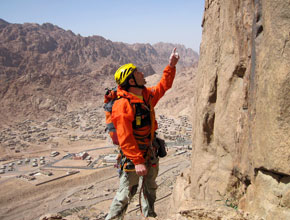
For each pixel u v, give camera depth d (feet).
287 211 12.92
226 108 24.70
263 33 14.60
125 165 11.22
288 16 11.90
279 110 12.30
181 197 39.37
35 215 253.03
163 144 12.18
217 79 27.04
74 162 424.05
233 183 23.95
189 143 493.36
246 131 20.92
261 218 14.37
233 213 14.92
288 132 12.12
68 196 289.33
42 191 311.27
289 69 11.82
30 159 479.00
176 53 12.64
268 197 14.30
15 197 295.07
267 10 13.39
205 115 28.30
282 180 13.44
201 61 32.81
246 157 20.72
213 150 27.94
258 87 15.19
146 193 13.19
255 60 16.33
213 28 28.37
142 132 11.00
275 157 12.73
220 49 26.43
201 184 29.17
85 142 605.73
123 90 10.93
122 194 11.68
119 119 10.16
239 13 22.34
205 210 15.34
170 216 15.74
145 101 11.46
